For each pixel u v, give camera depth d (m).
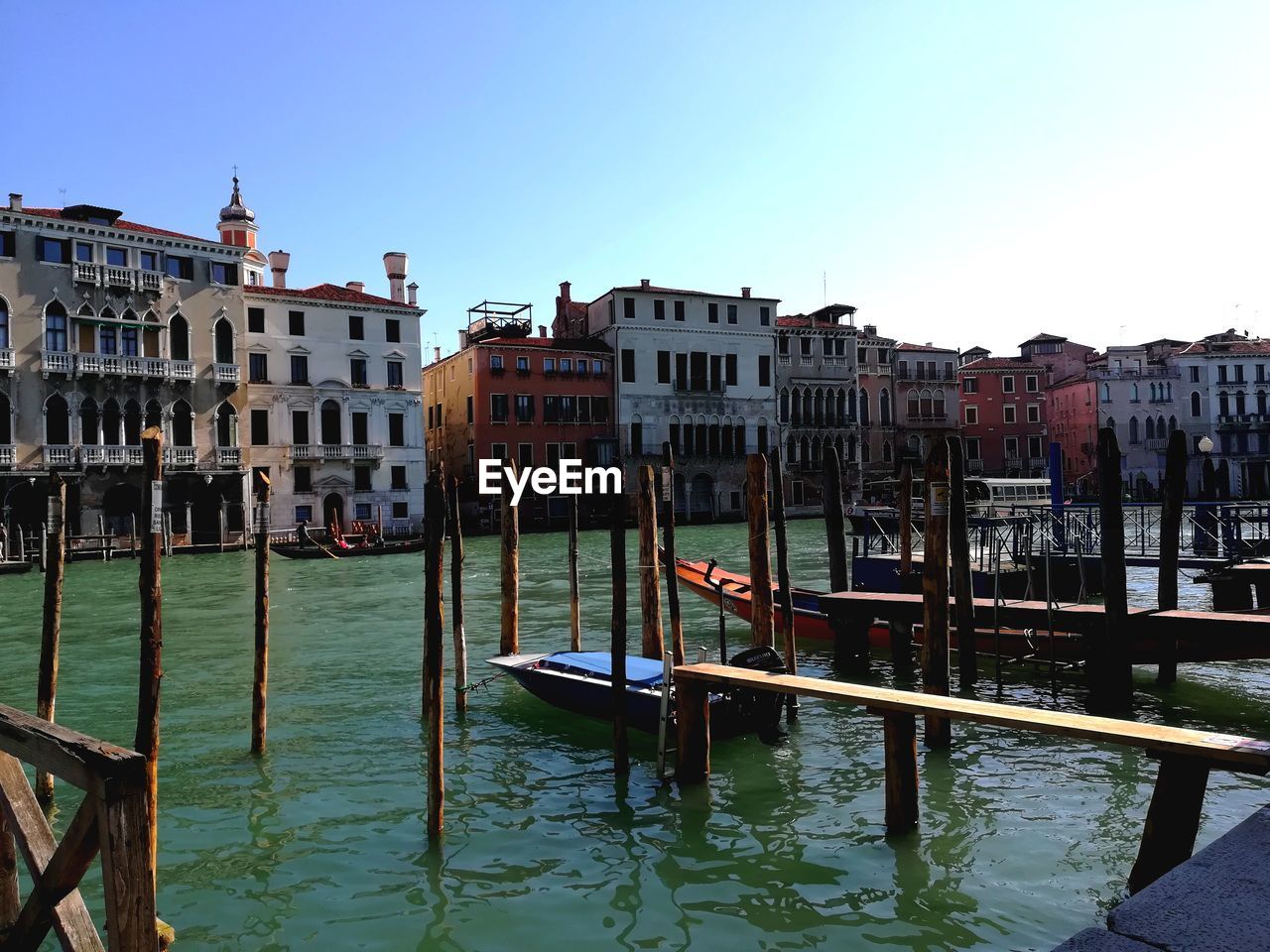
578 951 5.35
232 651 15.04
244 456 41.66
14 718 3.75
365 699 11.41
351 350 44.94
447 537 42.94
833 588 13.16
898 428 61.78
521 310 53.25
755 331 56.97
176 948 5.49
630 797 7.87
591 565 30.62
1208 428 64.56
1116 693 10.27
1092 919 5.56
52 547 7.67
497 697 11.41
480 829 7.22
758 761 8.73
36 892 3.58
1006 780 8.00
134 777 3.12
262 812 7.61
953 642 12.71
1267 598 14.64
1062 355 69.50
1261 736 9.45
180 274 40.34
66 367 36.84
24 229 36.31
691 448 54.81
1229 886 3.36
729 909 5.80
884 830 6.98
